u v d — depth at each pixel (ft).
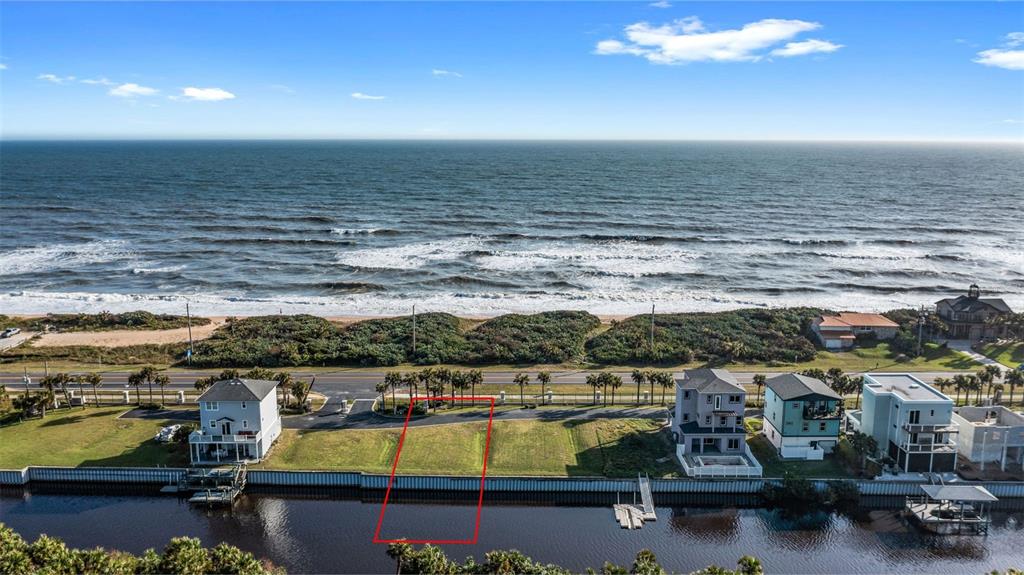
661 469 214.28
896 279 482.69
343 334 345.31
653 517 194.90
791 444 222.89
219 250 552.82
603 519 197.26
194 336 352.28
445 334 346.33
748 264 517.55
